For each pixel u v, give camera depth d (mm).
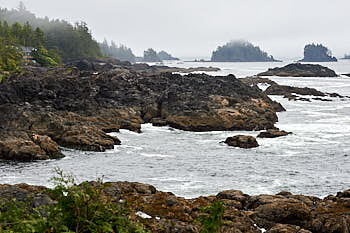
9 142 40625
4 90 61688
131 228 8477
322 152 43750
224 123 58094
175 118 59219
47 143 41938
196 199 23656
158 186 31328
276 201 20953
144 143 48781
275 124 62219
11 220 7906
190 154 42969
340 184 32188
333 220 19109
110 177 34156
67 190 8117
